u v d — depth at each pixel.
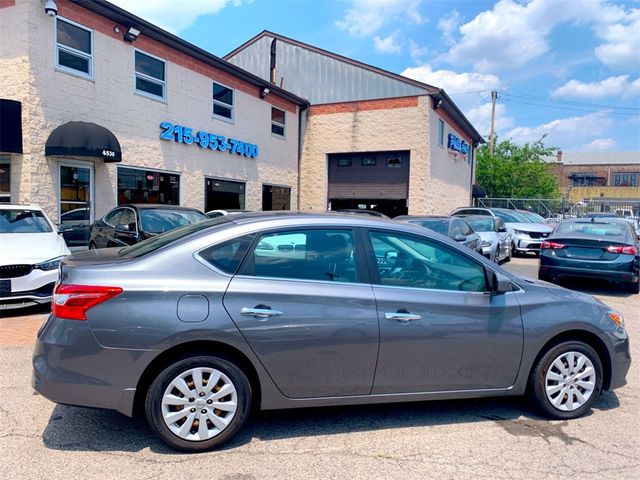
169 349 3.03
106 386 2.97
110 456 3.04
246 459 3.04
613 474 2.94
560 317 3.65
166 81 13.52
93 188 11.41
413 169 18.61
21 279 6.33
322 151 20.33
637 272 8.62
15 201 10.19
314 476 2.87
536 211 30.19
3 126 9.56
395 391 3.42
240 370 3.15
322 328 3.22
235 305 3.10
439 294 3.50
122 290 3.01
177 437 3.05
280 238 3.37
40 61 10.07
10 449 3.10
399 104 18.77
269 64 22.08
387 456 3.12
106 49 11.66
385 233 3.56
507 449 3.23
